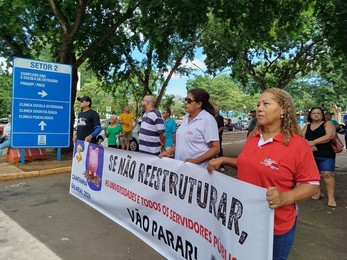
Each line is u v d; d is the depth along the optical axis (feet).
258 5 36.32
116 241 13.20
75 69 38.63
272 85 78.48
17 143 29.55
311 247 12.63
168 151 11.80
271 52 69.46
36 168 28.12
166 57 55.72
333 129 17.97
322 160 18.30
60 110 31.68
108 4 39.70
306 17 42.78
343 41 31.60
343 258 11.66
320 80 129.49
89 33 41.16
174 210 9.82
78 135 22.59
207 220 8.37
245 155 7.38
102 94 157.48
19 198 19.70
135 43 49.39
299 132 6.95
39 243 12.96
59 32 39.65
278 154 6.79
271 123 7.06
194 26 39.06
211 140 11.08
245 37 42.70
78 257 11.76
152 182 10.85
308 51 67.97
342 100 136.15
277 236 6.94
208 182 8.38
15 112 29.32
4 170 27.02
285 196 6.24
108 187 13.66
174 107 205.77
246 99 180.24
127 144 42.34
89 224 15.12
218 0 36.01
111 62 48.34
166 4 34.60
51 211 17.07
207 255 8.38
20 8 32.78
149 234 11.09
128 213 12.28
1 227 14.70
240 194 6.98
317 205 18.47
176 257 9.80
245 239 6.77
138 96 75.41
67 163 30.78
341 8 30.91
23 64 29.43
